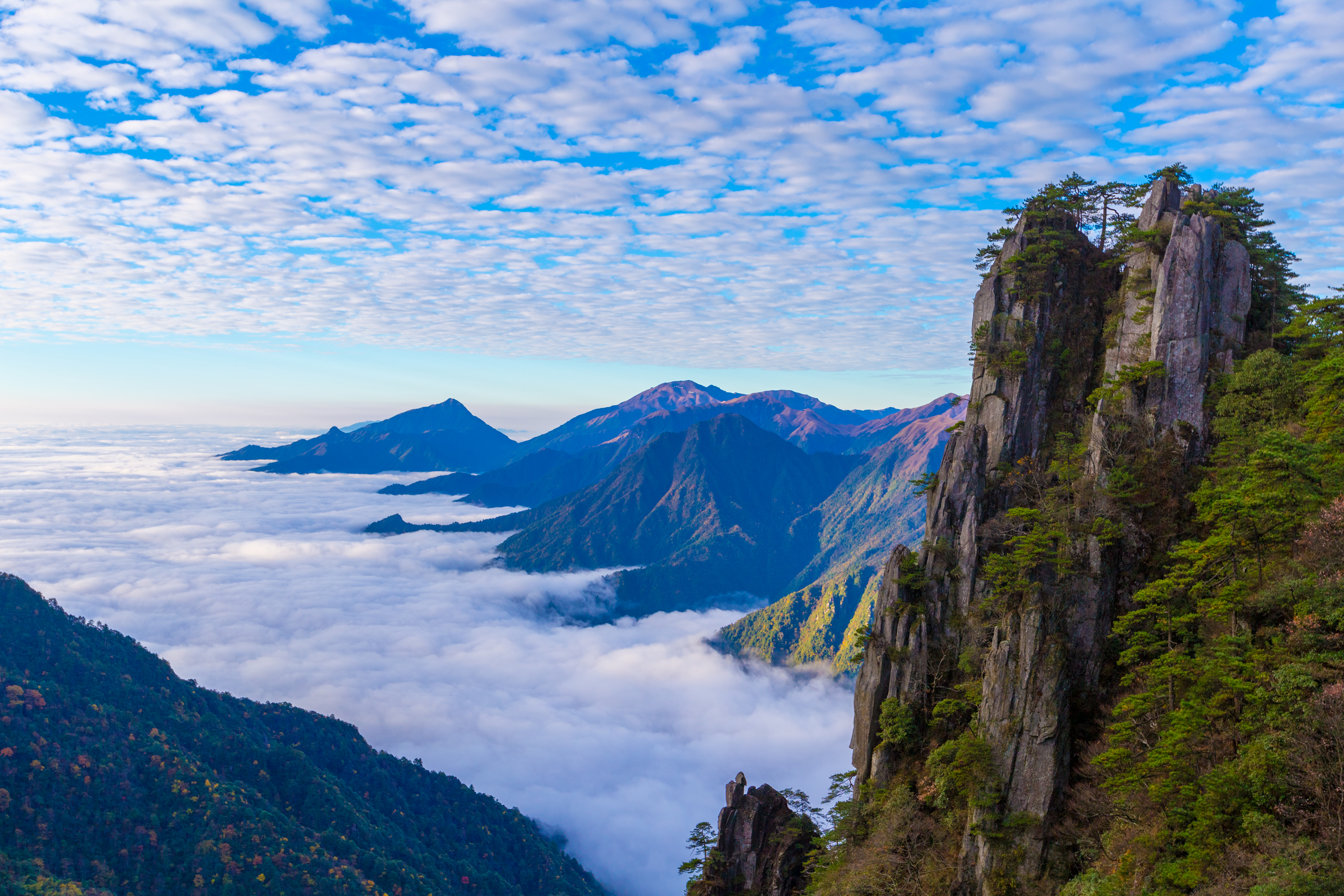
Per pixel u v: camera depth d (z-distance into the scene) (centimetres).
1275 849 4419
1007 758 6638
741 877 9162
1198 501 7081
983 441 9119
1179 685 6150
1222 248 8175
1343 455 6197
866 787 8312
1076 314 9269
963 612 8419
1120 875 5356
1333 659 5100
